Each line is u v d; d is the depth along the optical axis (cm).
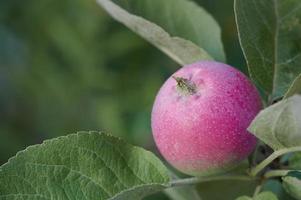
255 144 51
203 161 50
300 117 47
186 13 59
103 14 98
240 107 50
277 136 49
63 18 100
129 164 52
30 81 106
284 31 55
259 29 54
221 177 52
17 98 111
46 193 50
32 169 50
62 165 51
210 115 49
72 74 102
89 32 98
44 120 107
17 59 106
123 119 99
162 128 50
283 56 55
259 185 53
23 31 105
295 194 51
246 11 53
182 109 50
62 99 104
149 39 57
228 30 90
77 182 51
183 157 50
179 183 52
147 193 51
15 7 103
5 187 50
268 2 55
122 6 57
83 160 51
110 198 50
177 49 56
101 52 99
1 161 104
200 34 59
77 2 99
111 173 52
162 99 51
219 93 50
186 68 51
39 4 102
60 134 105
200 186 57
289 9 55
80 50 99
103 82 100
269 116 47
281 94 55
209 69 51
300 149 49
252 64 54
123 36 98
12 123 108
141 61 100
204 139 50
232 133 50
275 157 51
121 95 100
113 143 52
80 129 104
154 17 59
